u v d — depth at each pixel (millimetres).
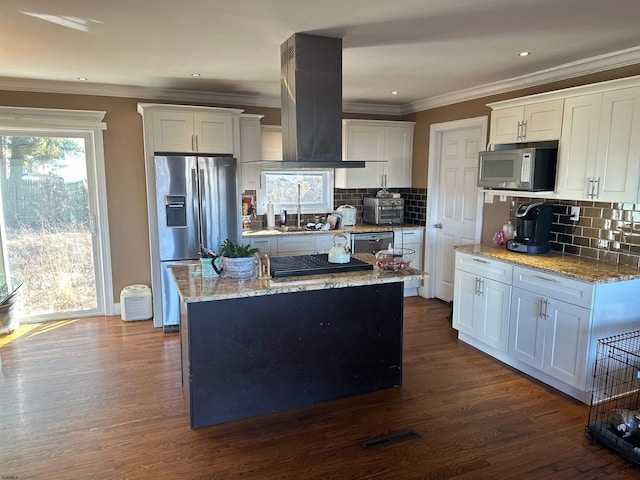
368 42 2926
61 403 2932
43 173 4418
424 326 4480
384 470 2289
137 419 2748
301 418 2773
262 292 2539
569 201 3592
